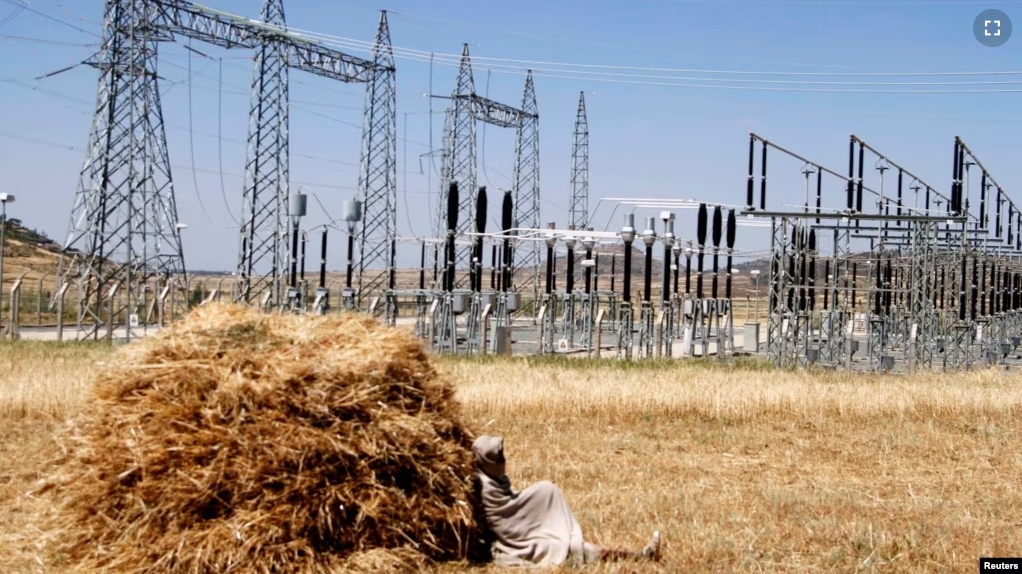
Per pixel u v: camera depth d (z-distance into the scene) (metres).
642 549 8.77
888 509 11.08
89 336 36.50
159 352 8.35
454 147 57.69
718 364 26.94
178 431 7.92
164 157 40.28
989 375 23.50
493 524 8.70
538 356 28.16
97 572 7.78
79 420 8.48
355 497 7.99
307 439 7.89
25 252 83.75
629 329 31.17
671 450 14.85
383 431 8.19
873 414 18.58
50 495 8.48
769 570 8.52
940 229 36.06
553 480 12.13
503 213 36.00
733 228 36.22
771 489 11.83
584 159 69.50
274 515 7.77
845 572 8.57
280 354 8.27
